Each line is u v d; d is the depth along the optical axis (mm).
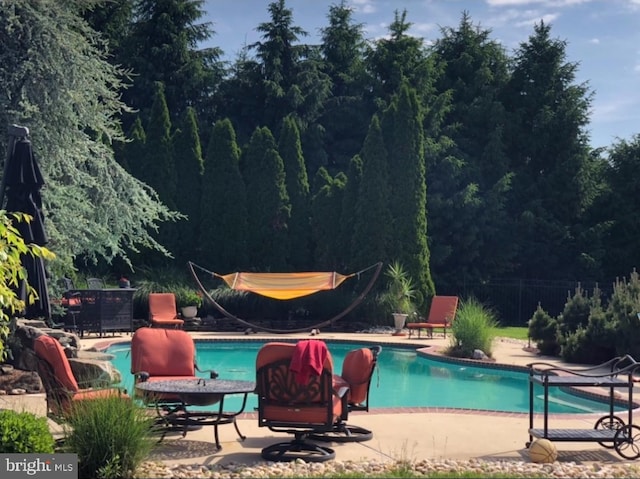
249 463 6160
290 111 31562
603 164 30797
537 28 30609
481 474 5566
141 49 32000
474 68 31734
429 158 27922
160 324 17812
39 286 9883
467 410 8781
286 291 16109
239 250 22719
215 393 6496
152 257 22375
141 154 22953
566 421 8250
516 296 25328
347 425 7504
